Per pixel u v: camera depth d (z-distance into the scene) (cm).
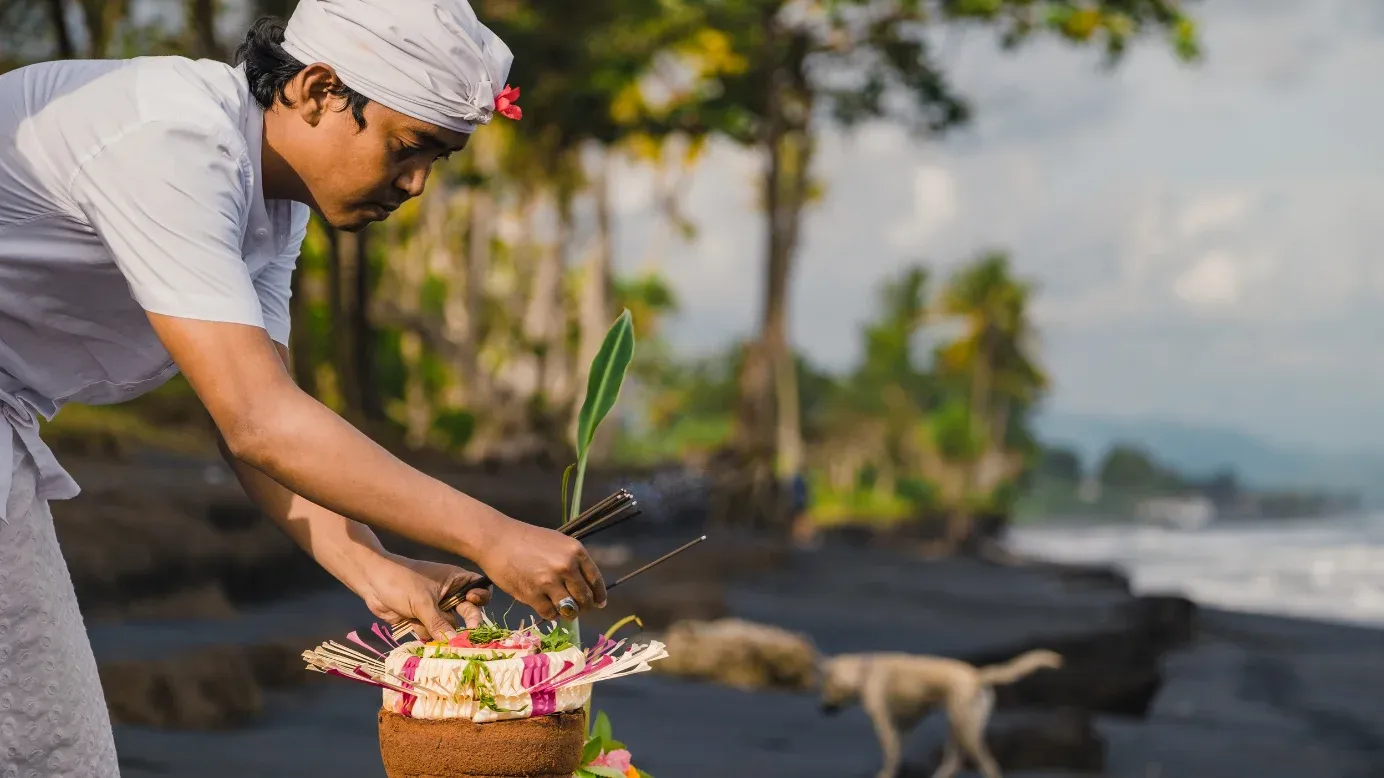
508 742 164
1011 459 10000
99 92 167
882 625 1394
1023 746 798
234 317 159
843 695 732
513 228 4266
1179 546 12412
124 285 176
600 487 2297
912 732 831
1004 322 9312
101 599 861
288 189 176
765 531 2686
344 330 2156
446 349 3130
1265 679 1678
